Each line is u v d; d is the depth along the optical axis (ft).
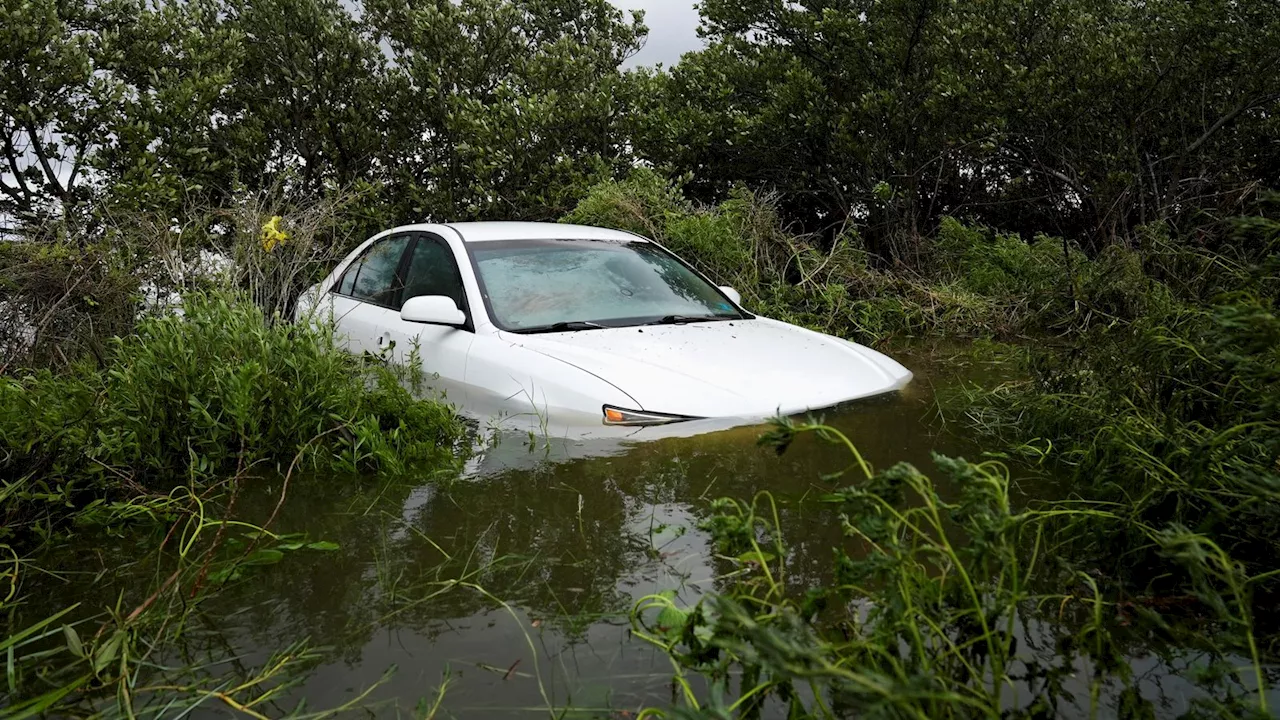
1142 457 8.99
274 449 11.98
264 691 6.25
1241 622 5.49
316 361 13.04
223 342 12.92
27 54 26.08
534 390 12.48
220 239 23.47
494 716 5.81
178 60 31.86
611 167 36.11
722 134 39.37
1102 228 32.42
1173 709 5.78
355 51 35.22
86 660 6.93
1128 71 31.45
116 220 23.52
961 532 8.44
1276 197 7.46
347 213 31.58
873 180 37.19
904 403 13.17
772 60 40.06
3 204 25.85
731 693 6.00
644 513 9.23
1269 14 31.89
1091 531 8.32
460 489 10.28
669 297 15.98
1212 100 33.68
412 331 15.53
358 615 7.37
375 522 9.53
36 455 10.52
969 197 41.37
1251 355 7.89
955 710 5.45
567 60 36.55
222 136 33.50
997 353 19.71
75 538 9.70
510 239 16.58
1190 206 32.40
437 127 36.52
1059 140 33.88
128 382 12.13
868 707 4.25
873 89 37.17
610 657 6.53
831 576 7.61
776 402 12.06
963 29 33.58
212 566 8.63
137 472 11.26
